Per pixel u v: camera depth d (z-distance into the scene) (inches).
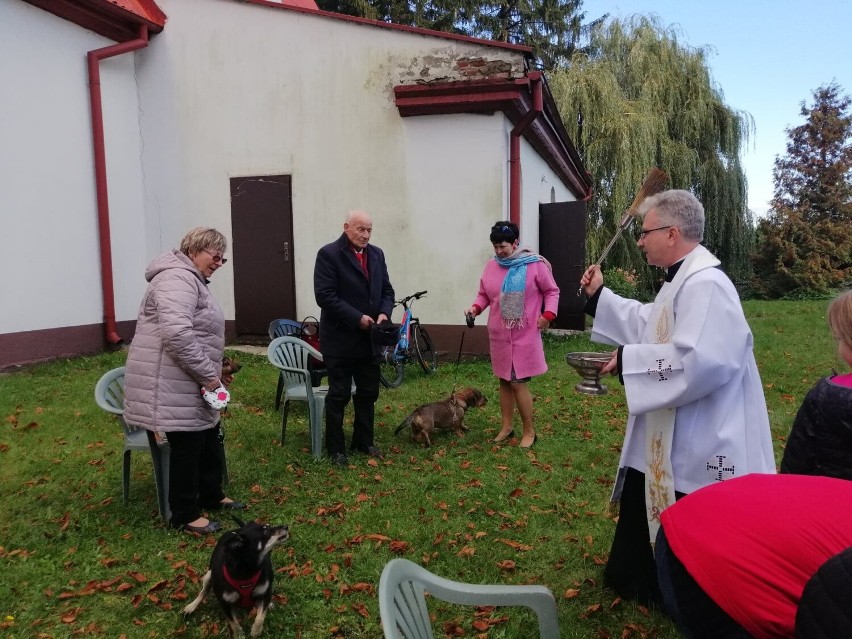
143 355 140.9
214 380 140.8
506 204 353.1
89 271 353.7
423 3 1119.6
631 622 113.8
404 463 197.5
